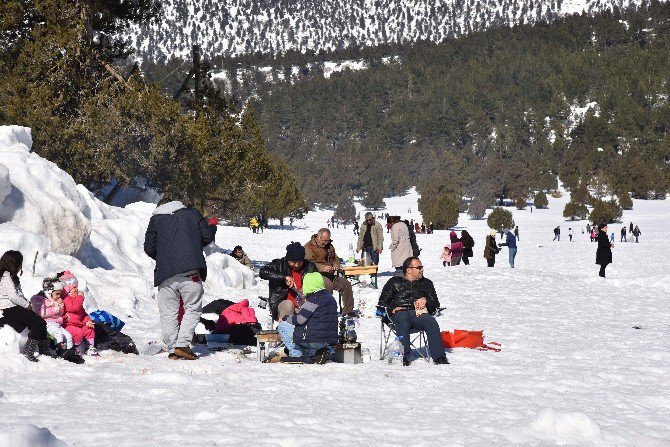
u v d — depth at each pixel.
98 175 60.72
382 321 18.33
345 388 13.78
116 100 60.59
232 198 67.69
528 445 9.78
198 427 9.79
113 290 26.12
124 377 13.81
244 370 15.53
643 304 33.19
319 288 17.36
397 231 34.09
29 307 15.13
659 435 10.88
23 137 33.94
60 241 28.84
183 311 18.31
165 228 16.78
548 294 36.47
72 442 8.79
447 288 38.62
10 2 58.69
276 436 9.37
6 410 10.47
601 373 16.36
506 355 19.16
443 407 12.26
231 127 66.00
